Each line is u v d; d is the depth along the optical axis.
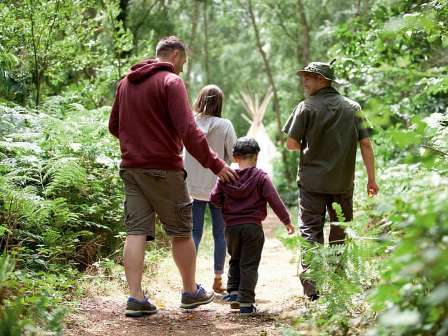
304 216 6.16
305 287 5.92
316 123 6.05
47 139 7.62
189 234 5.84
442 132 5.16
